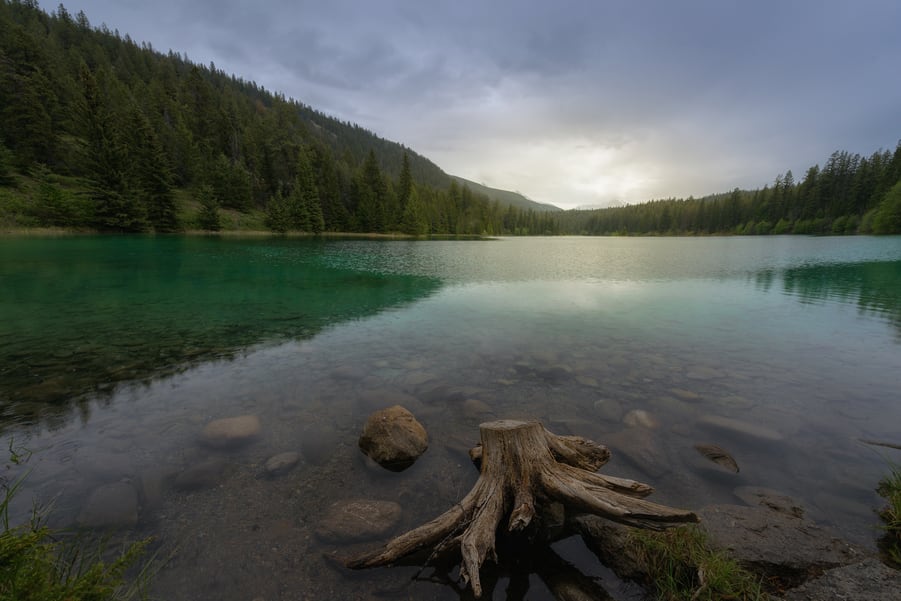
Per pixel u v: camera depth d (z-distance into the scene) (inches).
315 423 161.6
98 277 607.2
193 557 91.0
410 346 277.4
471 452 135.5
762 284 612.4
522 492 105.0
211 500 111.6
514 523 93.5
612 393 192.4
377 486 120.9
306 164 3115.2
